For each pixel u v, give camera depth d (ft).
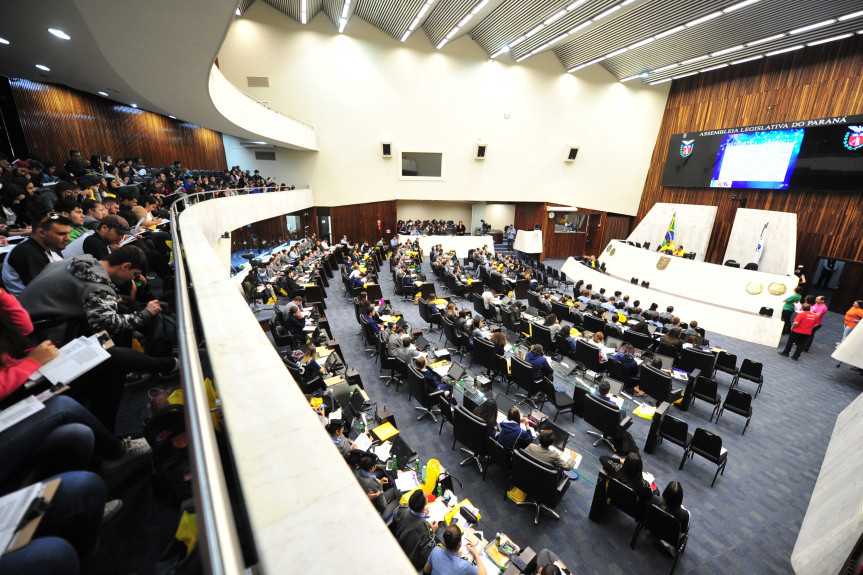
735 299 36.22
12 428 3.87
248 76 52.08
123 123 38.99
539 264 51.98
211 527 1.60
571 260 54.65
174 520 4.44
